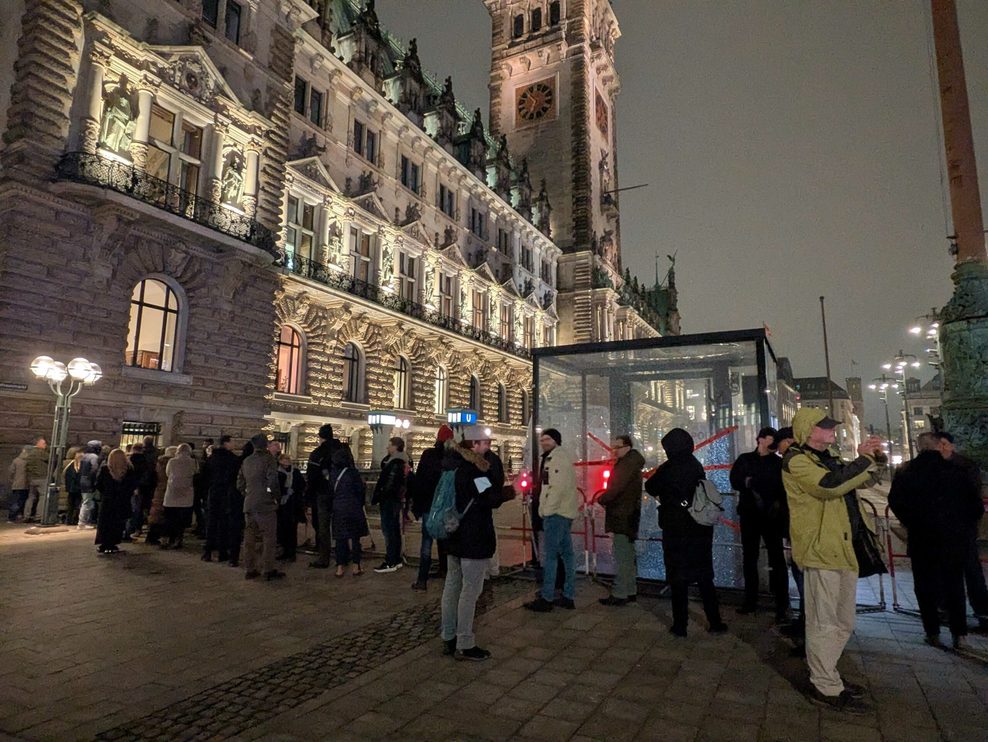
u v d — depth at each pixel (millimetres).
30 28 17312
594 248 58406
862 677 5574
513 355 44562
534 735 4344
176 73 20859
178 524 12273
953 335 13633
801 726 4523
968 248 13945
